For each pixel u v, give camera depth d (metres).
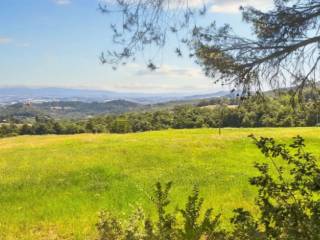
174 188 17.64
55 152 31.17
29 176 21.91
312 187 5.03
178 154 29.12
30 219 13.42
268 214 5.05
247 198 15.55
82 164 24.91
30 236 11.66
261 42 7.61
